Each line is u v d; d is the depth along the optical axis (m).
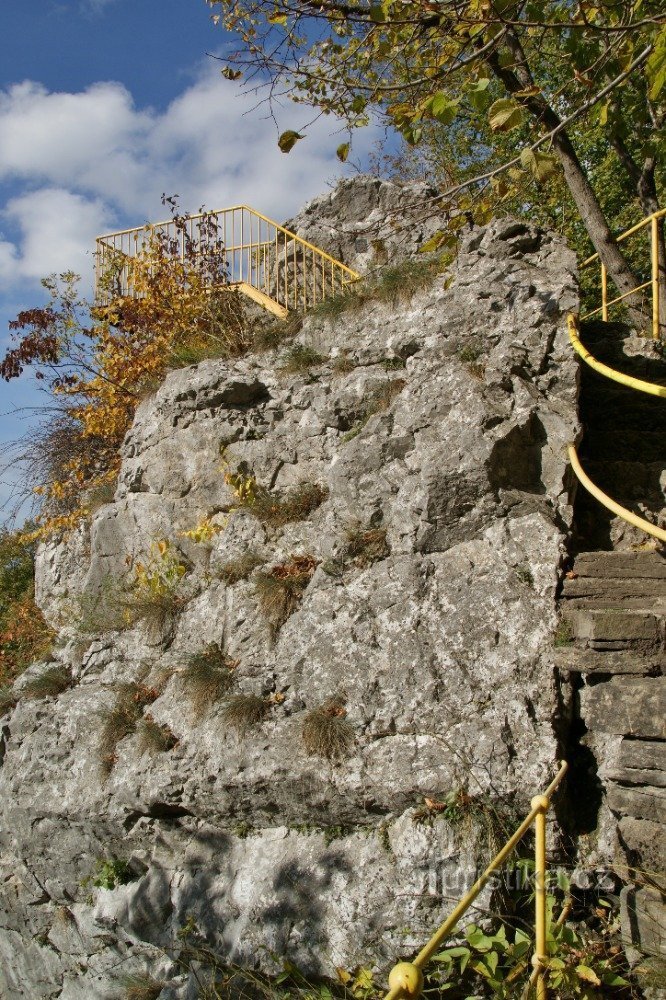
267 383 8.08
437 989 4.50
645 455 6.94
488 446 6.08
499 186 6.18
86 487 10.80
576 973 3.96
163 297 10.13
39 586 10.29
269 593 6.56
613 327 8.28
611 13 6.22
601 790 4.99
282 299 10.85
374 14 6.12
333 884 5.26
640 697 4.82
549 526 5.81
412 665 5.61
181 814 6.29
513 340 6.93
